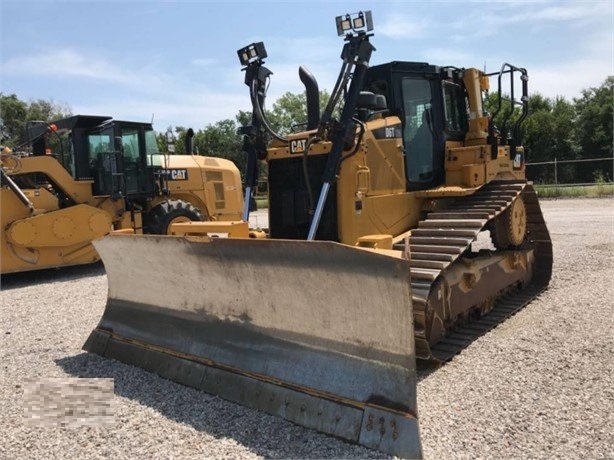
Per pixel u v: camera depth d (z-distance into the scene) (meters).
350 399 3.33
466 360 4.42
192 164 11.66
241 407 3.70
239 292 4.03
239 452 3.11
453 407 3.55
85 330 5.90
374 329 3.34
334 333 3.54
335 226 4.86
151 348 4.58
